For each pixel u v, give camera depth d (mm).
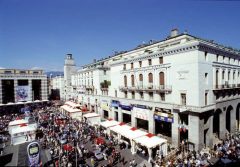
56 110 60688
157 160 22203
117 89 43812
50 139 30047
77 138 30297
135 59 37281
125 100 40562
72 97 80250
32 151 19906
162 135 32594
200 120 25656
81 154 24000
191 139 26172
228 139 29094
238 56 35656
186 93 26859
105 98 49375
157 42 38125
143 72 35031
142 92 35938
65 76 94688
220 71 30125
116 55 54375
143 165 21688
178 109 27641
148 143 23422
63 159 22234
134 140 25031
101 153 24312
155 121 33219
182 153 24719
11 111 63906
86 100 62344
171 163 21172
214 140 30172
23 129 30844
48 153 25391
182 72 27453
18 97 67750
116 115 45594
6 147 28438
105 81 53188
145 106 34438
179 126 28094
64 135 30562
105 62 59500
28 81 70625
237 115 37125
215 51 28750
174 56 28781
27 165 22000
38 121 42156
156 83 32156
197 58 25281
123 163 22594
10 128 33625
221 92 30125
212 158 22844
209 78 27344
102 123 33875
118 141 29500
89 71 59812
